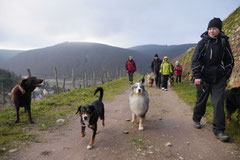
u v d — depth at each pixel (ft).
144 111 13.93
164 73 34.73
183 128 14.01
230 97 13.38
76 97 27.61
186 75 53.21
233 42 29.50
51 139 11.90
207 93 12.49
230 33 33.04
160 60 39.01
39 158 9.39
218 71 11.44
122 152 10.12
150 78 40.98
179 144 11.13
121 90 36.81
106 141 11.68
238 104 12.84
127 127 14.46
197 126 13.60
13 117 16.24
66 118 16.78
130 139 11.97
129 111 19.88
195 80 12.08
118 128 14.21
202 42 11.84
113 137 12.34
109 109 20.86
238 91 12.89
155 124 15.20
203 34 12.31
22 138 11.73
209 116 16.43
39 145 10.92
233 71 24.21
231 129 12.52
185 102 23.93
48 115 17.47
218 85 11.66
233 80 22.88
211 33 11.44
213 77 11.54
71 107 21.22
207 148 10.48
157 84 39.83
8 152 9.87
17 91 14.12
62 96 28.68
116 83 51.16
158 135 12.67
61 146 10.87
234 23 34.65
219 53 11.36
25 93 14.37
